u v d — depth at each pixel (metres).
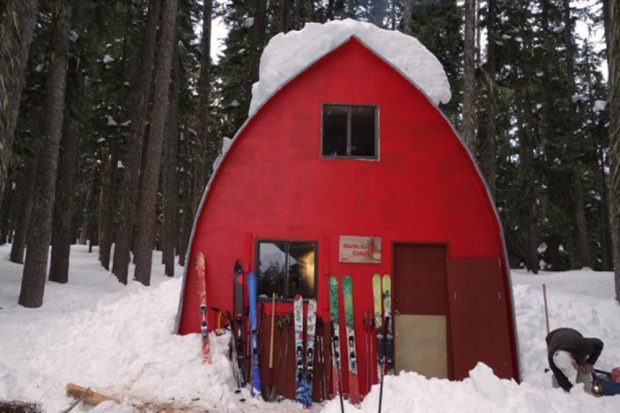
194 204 20.64
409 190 7.38
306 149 7.45
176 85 21.69
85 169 31.17
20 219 17.12
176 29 20.19
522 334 8.34
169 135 22.78
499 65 17.91
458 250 7.23
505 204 23.52
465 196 7.38
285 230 7.23
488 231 7.29
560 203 22.30
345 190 7.36
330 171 7.40
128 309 9.15
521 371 6.82
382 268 7.15
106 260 20.03
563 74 19.86
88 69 14.57
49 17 11.98
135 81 18.81
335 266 7.14
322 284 7.07
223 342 6.68
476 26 17.42
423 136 7.53
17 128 12.77
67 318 8.99
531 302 9.99
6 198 25.17
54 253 14.27
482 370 5.06
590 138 17.59
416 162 7.46
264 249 7.21
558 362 5.30
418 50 9.55
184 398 5.50
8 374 5.62
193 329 7.09
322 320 6.89
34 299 10.49
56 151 11.07
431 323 7.15
